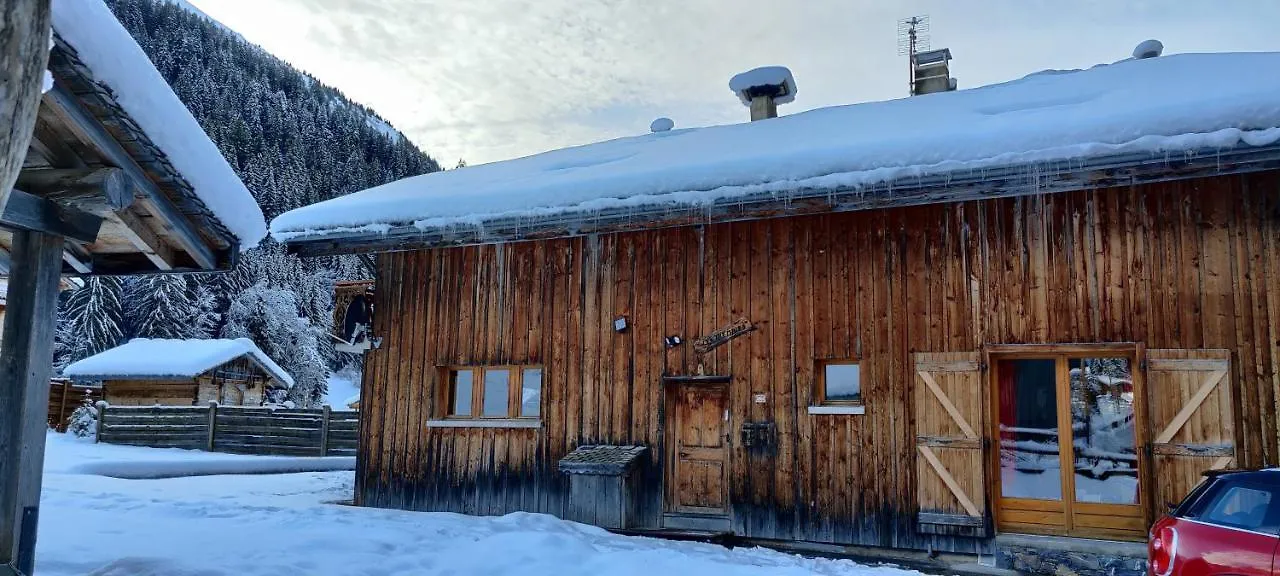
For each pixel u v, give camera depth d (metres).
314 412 19.86
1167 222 7.55
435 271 10.71
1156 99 7.39
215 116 77.88
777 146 8.87
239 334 43.25
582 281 9.89
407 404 10.57
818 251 8.80
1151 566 5.05
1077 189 7.41
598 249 9.88
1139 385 7.43
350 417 19.91
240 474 16.70
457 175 11.55
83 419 21.42
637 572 6.42
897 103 10.30
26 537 4.91
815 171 7.93
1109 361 7.76
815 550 8.34
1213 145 6.64
